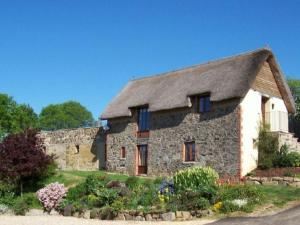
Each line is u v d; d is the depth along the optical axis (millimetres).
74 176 34438
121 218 22859
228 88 32469
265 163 32000
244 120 32281
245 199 22750
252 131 32812
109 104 41844
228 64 35031
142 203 23938
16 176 30969
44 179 33469
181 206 22250
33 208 27656
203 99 34750
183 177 25125
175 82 37656
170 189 24922
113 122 41281
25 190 32625
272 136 32938
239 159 31594
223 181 29891
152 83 40125
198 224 19703
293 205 22562
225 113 32938
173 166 35594
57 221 22656
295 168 30688
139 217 22328
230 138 32375
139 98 39031
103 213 23516
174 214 21625
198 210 21828
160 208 22547
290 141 33625
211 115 33781
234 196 23062
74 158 46094
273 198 23875
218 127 33188
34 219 23625
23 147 31578
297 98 50188
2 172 30984
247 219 19766
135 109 39344
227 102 32906
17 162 31344
